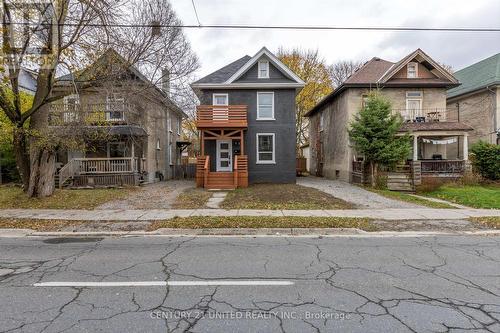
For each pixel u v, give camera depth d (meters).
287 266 5.37
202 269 5.24
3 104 12.24
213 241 7.21
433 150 22.30
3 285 4.59
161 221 9.11
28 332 3.27
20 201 12.54
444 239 7.35
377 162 17.50
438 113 20.81
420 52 21.09
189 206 11.79
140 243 7.06
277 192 15.04
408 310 3.73
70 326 3.39
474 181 17.73
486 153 18.61
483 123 22.77
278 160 20.86
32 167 13.12
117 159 18.72
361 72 22.70
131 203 12.52
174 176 29.25
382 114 17.27
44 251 6.44
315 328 3.33
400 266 5.36
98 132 15.33
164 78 15.78
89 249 6.57
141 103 16.70
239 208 11.27
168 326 3.38
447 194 14.74
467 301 3.98
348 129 19.08
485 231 8.14
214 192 15.88
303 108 36.47
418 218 9.52
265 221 8.84
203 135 19.48
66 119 15.87
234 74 20.48
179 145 31.30
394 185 17.30
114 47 12.68
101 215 10.17
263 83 20.59
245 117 19.39
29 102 17.70
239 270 5.18
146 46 13.24
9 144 19.03
